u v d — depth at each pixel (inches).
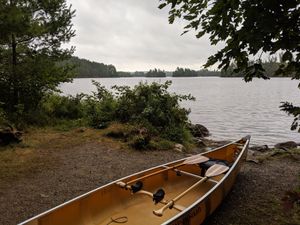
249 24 91.2
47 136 422.3
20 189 238.1
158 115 449.1
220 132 695.7
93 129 466.3
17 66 454.9
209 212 173.2
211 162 235.5
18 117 464.1
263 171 297.4
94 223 164.4
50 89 528.1
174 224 136.9
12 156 320.8
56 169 290.4
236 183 257.4
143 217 176.7
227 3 101.3
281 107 107.3
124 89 493.0
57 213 145.3
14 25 367.6
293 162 338.6
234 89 2925.7
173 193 215.3
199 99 1723.7
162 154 364.5
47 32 481.1
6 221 187.3
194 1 125.6
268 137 640.4
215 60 111.2
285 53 94.0
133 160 332.8
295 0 85.6
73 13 524.1
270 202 215.2
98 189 170.9
